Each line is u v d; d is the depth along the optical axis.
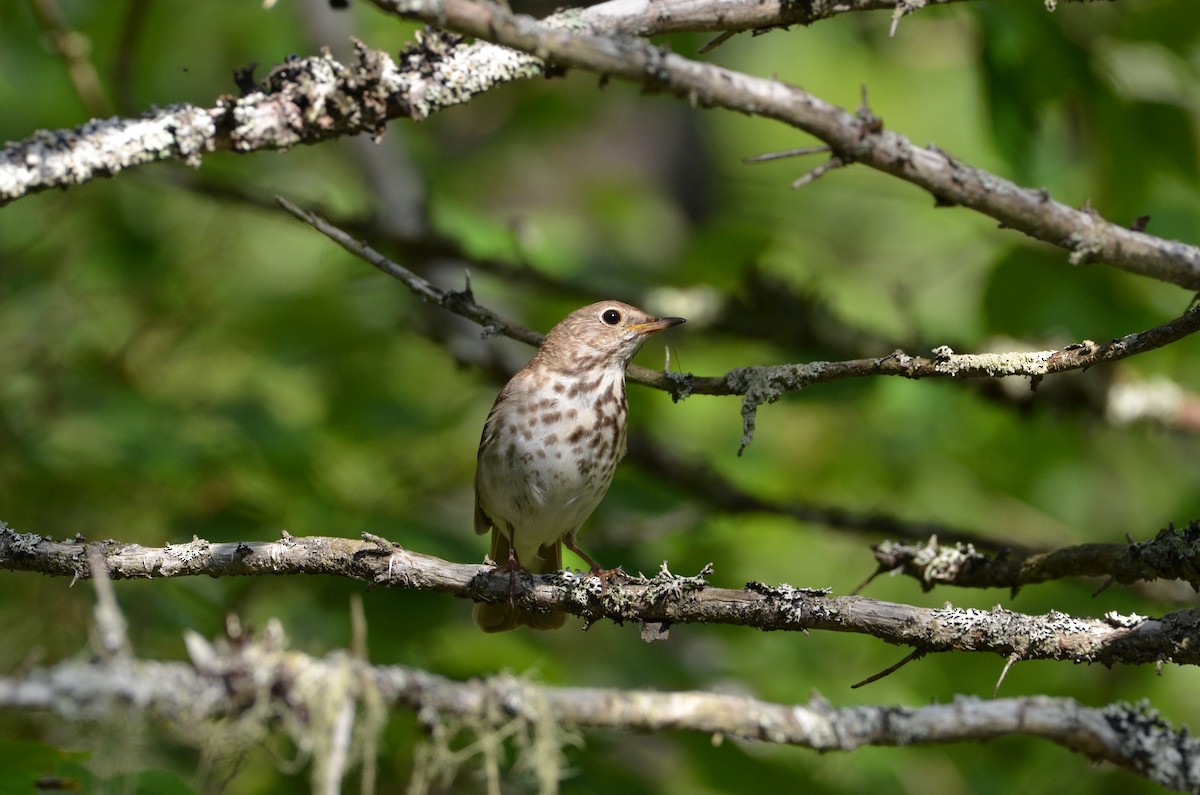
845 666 13.23
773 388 7.12
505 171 17.86
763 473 13.55
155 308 13.17
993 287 12.00
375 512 11.55
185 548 6.68
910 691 12.43
